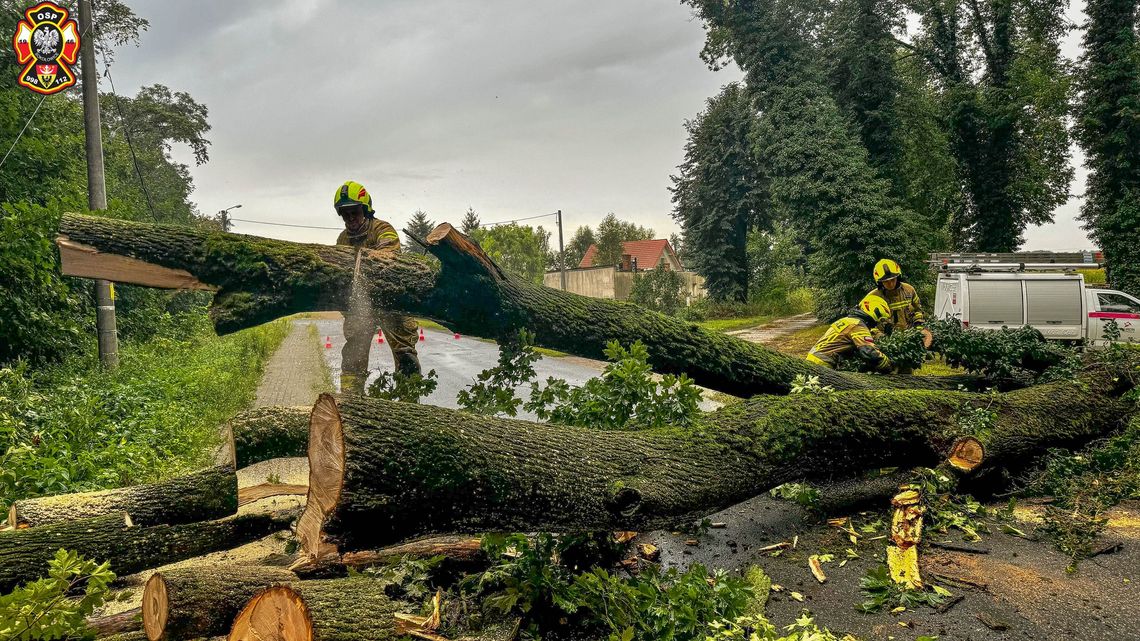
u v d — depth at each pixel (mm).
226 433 8484
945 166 27141
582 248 75000
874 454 4641
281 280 3691
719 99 38062
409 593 3229
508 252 35250
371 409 2654
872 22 24109
